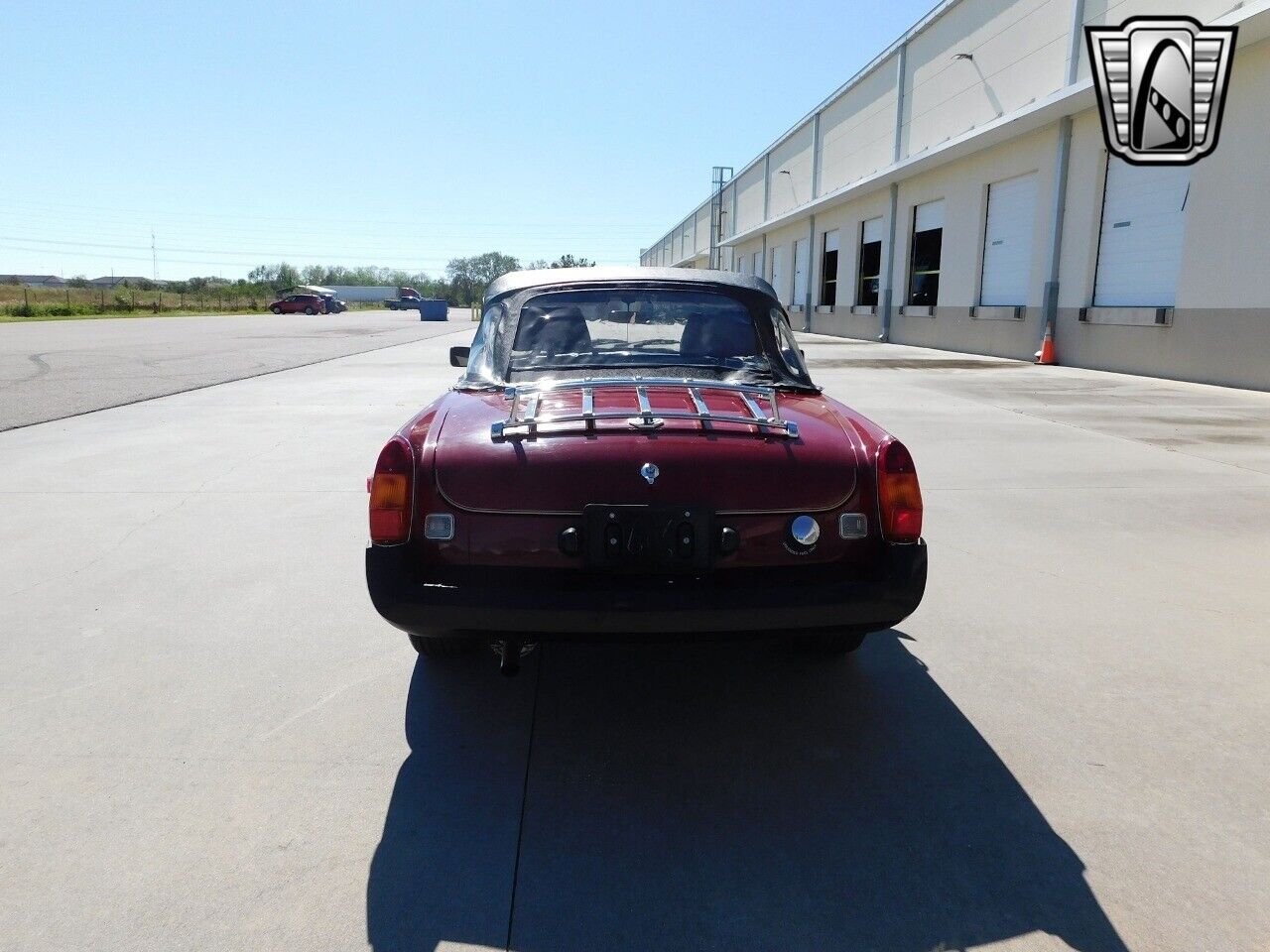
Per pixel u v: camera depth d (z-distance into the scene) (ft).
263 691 10.77
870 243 86.02
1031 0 53.93
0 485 20.98
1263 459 23.81
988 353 61.26
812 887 7.38
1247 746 9.62
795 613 8.70
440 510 8.96
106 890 7.25
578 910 7.07
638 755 9.45
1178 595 14.14
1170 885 7.39
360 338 86.12
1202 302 41.09
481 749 9.53
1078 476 22.02
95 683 10.94
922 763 9.30
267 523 17.90
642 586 8.71
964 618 13.23
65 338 80.23
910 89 73.56
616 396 10.44
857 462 9.26
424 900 7.16
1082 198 50.06
